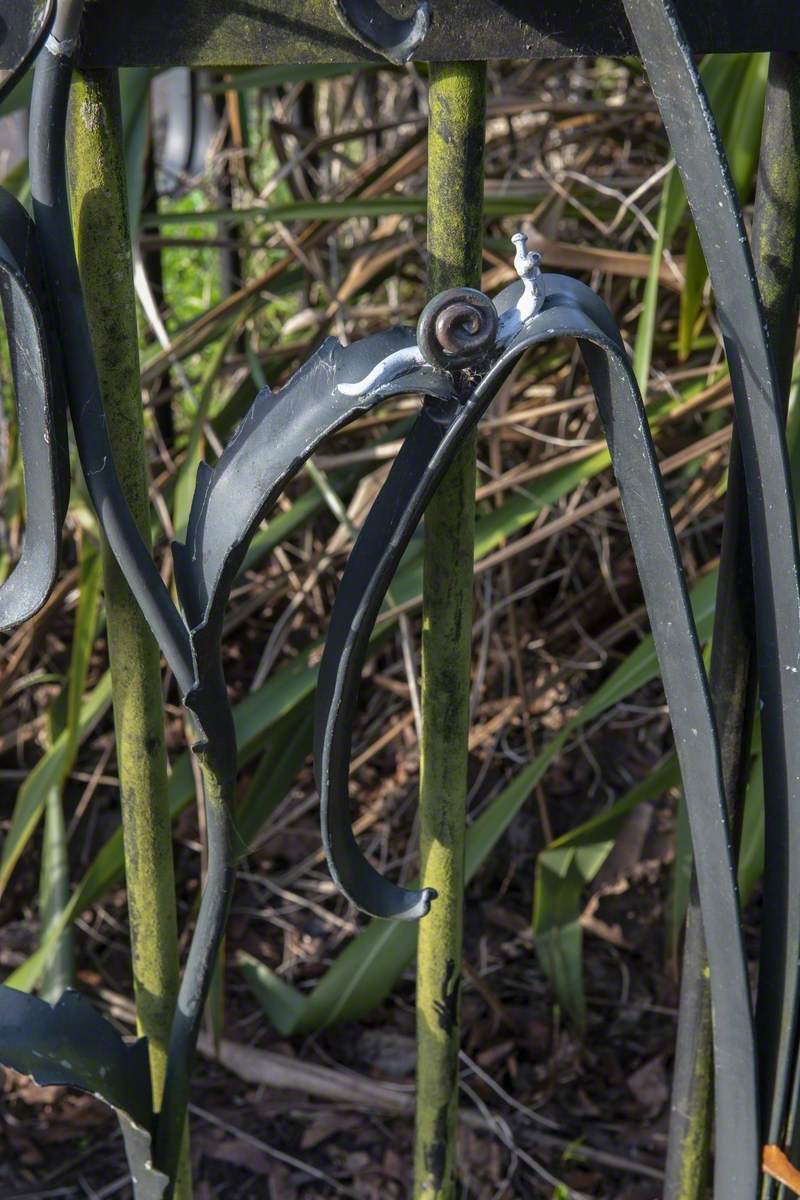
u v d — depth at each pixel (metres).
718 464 2.05
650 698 2.25
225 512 1.02
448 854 1.16
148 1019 1.20
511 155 2.39
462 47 1.01
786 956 1.12
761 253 1.08
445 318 0.97
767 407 1.02
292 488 2.30
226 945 2.04
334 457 1.99
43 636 2.26
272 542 1.95
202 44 1.02
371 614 1.02
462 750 1.14
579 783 2.15
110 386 1.09
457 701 1.12
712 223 0.99
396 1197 1.65
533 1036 1.87
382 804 2.17
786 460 1.03
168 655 1.07
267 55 1.02
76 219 1.06
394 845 2.12
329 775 1.05
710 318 2.12
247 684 2.36
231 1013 1.94
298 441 1.00
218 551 1.02
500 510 1.82
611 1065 1.82
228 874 1.11
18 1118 1.79
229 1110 1.79
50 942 1.69
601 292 2.25
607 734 2.21
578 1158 1.69
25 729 2.36
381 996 1.67
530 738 2.04
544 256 1.93
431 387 0.99
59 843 1.86
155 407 2.28
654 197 2.17
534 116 2.70
